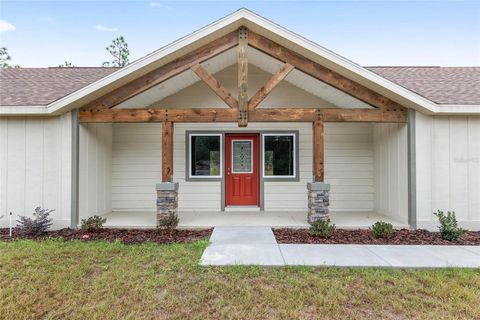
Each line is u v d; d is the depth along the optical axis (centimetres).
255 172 873
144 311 305
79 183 665
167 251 471
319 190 643
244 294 338
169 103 854
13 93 716
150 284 358
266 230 616
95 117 657
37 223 588
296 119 651
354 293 343
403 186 680
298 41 602
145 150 858
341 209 853
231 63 843
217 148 868
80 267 405
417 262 434
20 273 386
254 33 644
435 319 293
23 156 662
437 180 648
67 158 655
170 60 645
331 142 858
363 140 858
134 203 853
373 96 655
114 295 334
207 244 512
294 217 747
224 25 604
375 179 841
